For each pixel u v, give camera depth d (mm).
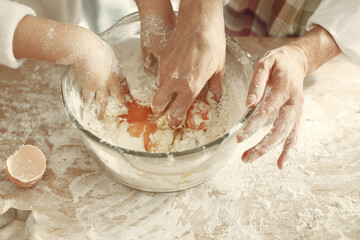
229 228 856
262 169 951
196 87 835
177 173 818
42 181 911
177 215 877
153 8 953
